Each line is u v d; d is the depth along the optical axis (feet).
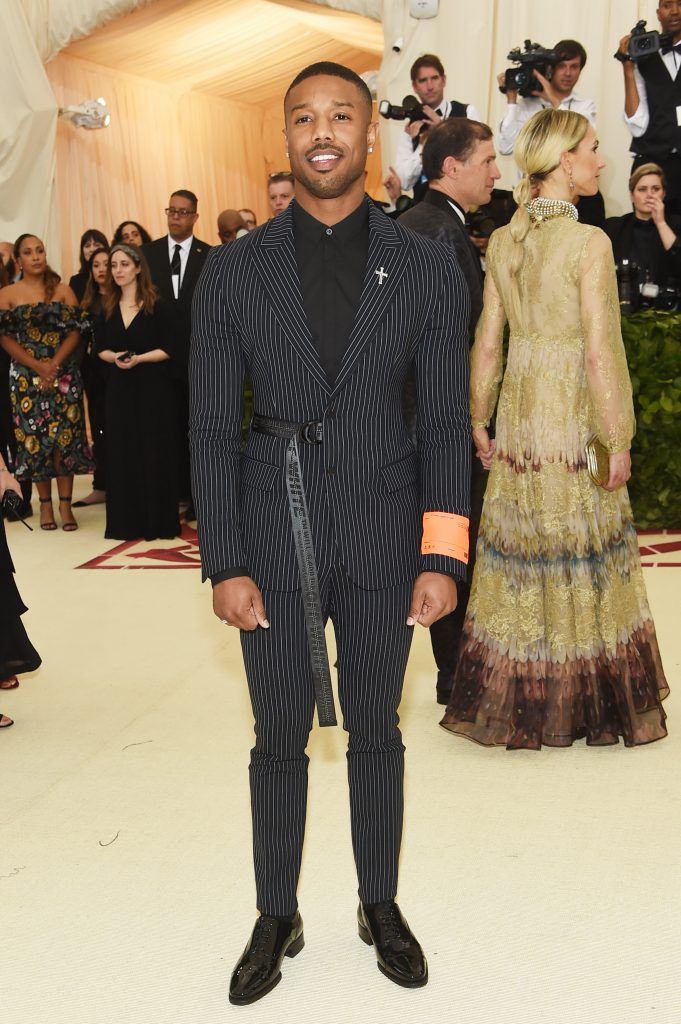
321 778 9.93
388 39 24.76
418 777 9.88
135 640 14.35
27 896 8.05
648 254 18.97
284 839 6.80
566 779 9.80
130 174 39.42
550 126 9.82
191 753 10.62
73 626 15.06
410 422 9.21
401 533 6.40
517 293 10.12
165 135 41.47
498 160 23.45
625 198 23.21
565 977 6.89
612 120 23.00
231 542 6.29
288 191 16.78
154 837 8.91
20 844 8.87
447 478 6.38
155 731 11.23
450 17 23.82
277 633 6.38
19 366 21.02
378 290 6.08
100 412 24.30
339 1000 6.74
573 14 22.93
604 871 8.18
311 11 30.63
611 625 10.21
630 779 9.77
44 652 13.96
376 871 6.89
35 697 12.32
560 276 9.75
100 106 34.09
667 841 8.63
